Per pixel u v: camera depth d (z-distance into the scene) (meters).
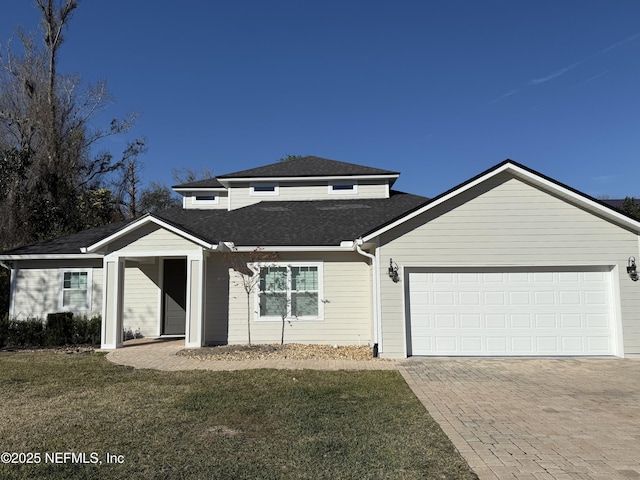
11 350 12.59
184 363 10.38
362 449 5.00
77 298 15.22
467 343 11.31
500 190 11.42
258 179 18.67
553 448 5.06
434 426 5.83
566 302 11.29
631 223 10.93
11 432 5.55
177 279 15.71
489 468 4.50
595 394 7.60
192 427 5.73
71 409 6.56
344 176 18.62
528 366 10.05
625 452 4.93
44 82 30.72
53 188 29.08
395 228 11.48
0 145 29.59
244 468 4.48
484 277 11.45
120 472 4.39
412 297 11.45
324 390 7.72
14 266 15.38
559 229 11.25
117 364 10.27
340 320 13.34
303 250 13.17
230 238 13.66
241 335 13.27
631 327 10.93
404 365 10.17
